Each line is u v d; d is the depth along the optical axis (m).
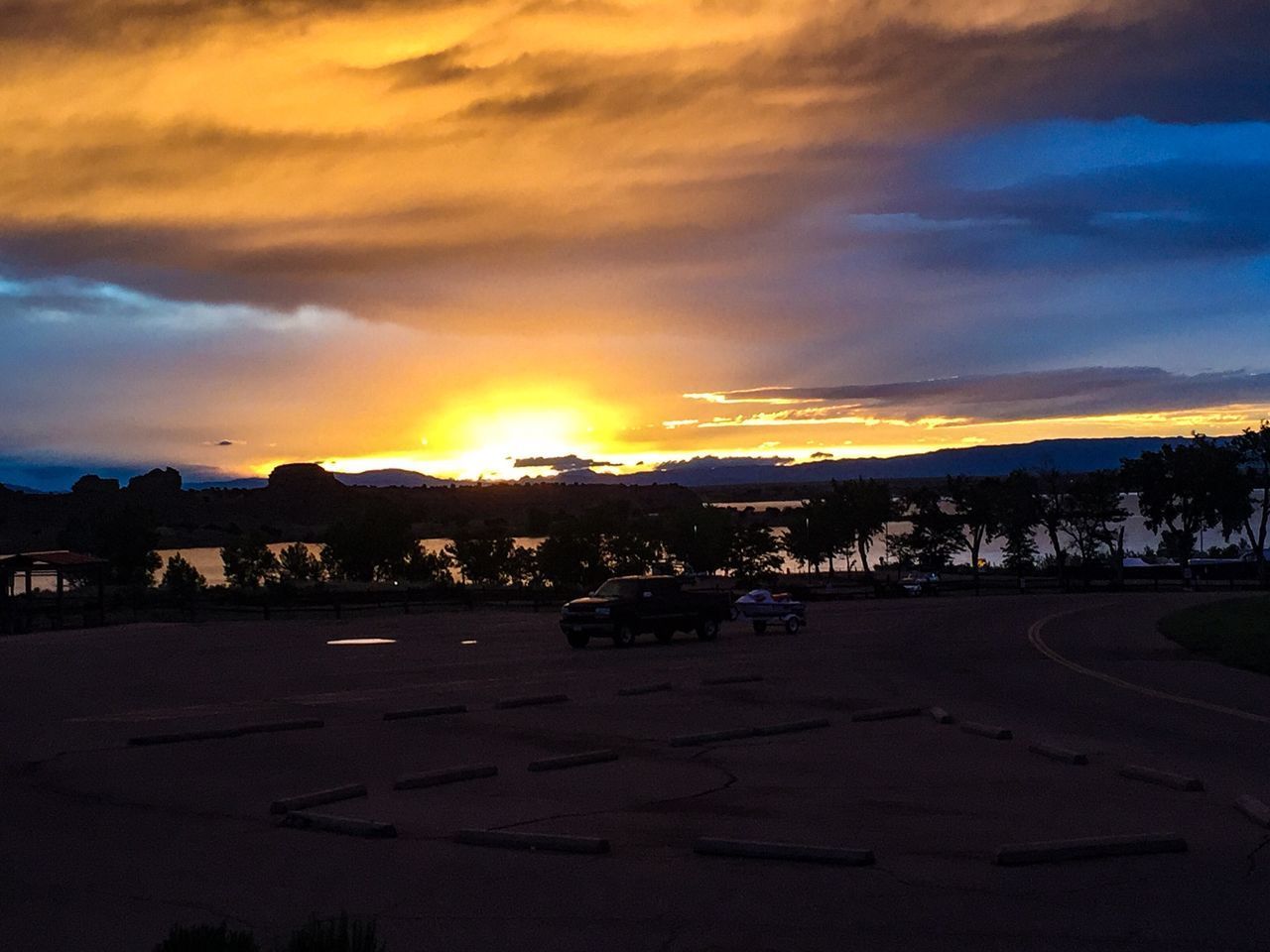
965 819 10.65
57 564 43.25
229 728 15.98
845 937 7.28
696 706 19.09
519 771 13.37
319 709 18.80
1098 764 13.45
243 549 81.19
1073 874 8.65
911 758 14.04
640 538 77.50
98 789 12.41
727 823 10.59
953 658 27.22
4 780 12.92
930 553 98.44
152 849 9.80
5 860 9.48
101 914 7.98
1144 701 19.20
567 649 31.17
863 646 31.22
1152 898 8.00
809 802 11.49
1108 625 38.03
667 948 7.11
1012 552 96.50
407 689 21.69
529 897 8.22
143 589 64.75
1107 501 89.56
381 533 86.75
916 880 8.55
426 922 7.68
